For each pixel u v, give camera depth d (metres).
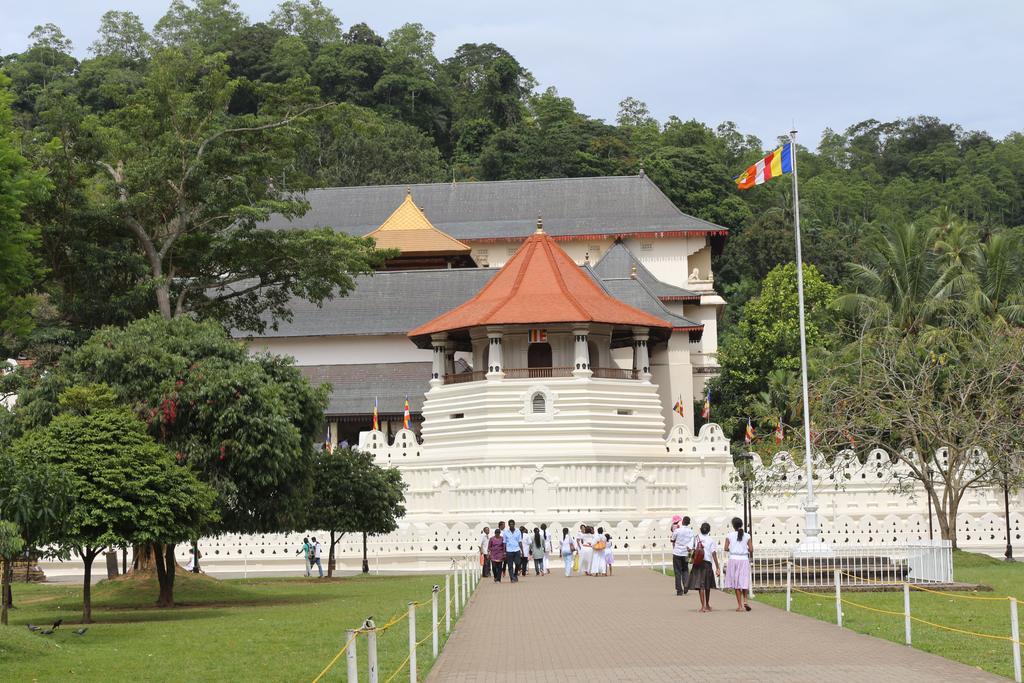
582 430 63.34
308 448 42.06
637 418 65.62
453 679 18.81
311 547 53.81
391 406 83.25
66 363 38.41
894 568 37.00
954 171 179.38
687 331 85.62
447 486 63.38
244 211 51.50
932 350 53.97
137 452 31.39
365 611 33.56
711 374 95.81
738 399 91.56
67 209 49.75
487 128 153.62
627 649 22.12
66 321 51.72
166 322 40.12
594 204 112.50
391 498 52.00
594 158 142.00
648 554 56.12
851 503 59.50
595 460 62.22
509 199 114.50
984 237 118.75
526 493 61.88
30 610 36.06
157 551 36.78
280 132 54.12
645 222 109.00
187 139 52.31
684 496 64.31
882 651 21.47
